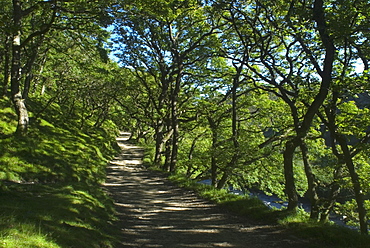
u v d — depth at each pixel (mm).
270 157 20672
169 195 14422
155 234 7875
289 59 12680
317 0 9922
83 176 14820
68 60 23672
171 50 22359
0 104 18422
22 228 4973
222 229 8570
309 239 7531
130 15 15914
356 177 11648
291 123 18781
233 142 18188
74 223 6598
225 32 19094
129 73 27406
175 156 22844
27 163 12797
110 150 32062
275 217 9383
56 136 20734
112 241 6598
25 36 19875
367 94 12453
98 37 16953
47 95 34000
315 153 18812
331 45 9898
